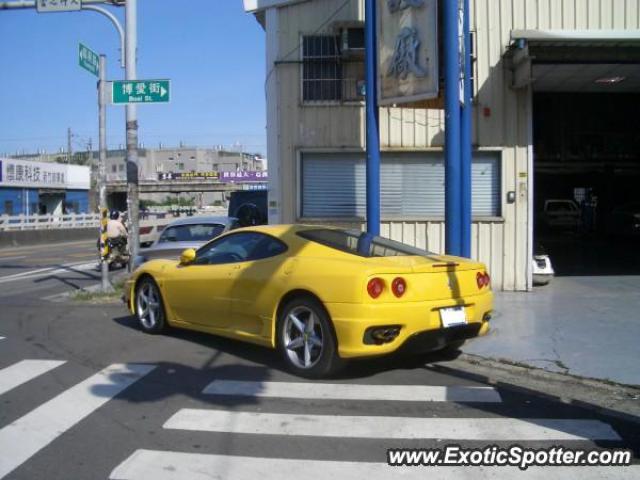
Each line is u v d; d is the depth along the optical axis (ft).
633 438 15.28
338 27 37.45
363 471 13.29
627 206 79.05
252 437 15.29
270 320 21.38
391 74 31.09
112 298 37.93
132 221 42.32
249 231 23.71
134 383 19.92
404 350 19.63
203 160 464.65
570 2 36.91
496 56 37.37
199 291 24.36
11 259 74.08
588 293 36.35
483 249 37.70
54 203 182.60
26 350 24.62
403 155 38.52
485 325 21.83
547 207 91.86
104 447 14.70
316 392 18.92
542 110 78.18
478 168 37.93
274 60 39.09
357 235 23.02
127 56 40.91
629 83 41.32
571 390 19.35
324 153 39.01
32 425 16.19
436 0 29.04
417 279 19.35
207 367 21.84
